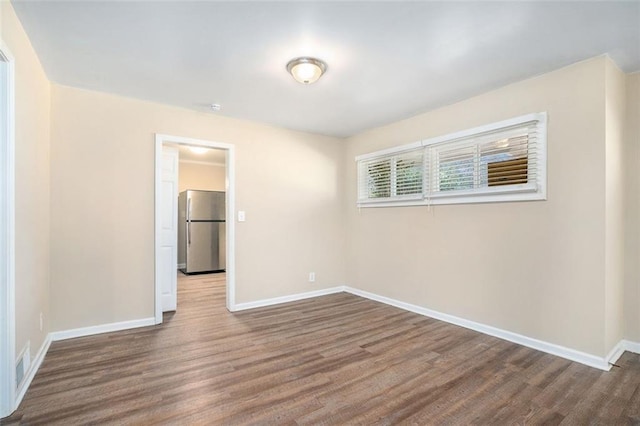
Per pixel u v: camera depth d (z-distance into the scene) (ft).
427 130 11.50
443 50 7.36
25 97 6.67
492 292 9.56
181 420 5.55
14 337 5.74
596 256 7.55
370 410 5.88
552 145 8.32
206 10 5.91
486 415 5.73
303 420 5.57
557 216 8.21
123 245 10.12
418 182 11.85
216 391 6.49
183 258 22.24
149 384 6.73
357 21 6.27
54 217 9.09
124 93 9.91
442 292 10.96
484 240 9.78
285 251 13.57
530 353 8.28
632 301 8.29
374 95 9.98
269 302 13.07
